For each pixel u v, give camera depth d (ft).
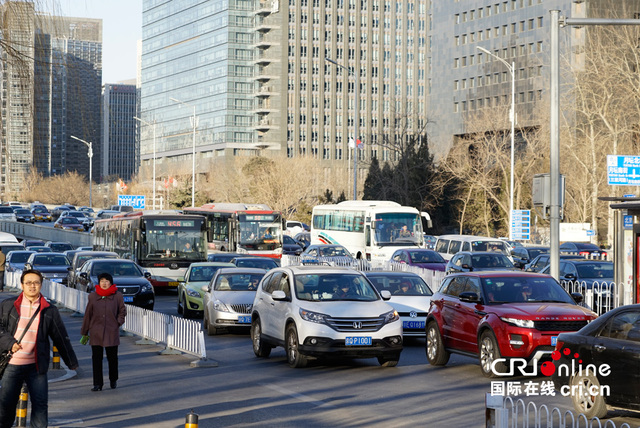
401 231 162.81
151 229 142.10
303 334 59.47
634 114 221.87
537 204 76.33
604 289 85.81
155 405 46.21
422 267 128.06
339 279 64.28
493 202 308.81
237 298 82.99
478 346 56.59
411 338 82.28
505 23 428.97
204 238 144.05
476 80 444.96
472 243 138.92
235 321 81.66
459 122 454.81
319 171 499.51
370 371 59.82
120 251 156.66
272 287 67.36
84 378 57.06
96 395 49.67
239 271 88.02
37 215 402.31
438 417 42.50
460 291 61.41
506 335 53.62
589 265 93.09
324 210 190.19
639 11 367.04
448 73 463.42
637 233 75.36
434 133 470.80
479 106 442.50
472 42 448.24
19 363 34.12
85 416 42.88
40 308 34.63
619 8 367.66
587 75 226.38
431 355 63.21
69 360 35.50
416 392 50.42
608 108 227.40
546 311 53.98
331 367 61.98
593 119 230.07
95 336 51.31
